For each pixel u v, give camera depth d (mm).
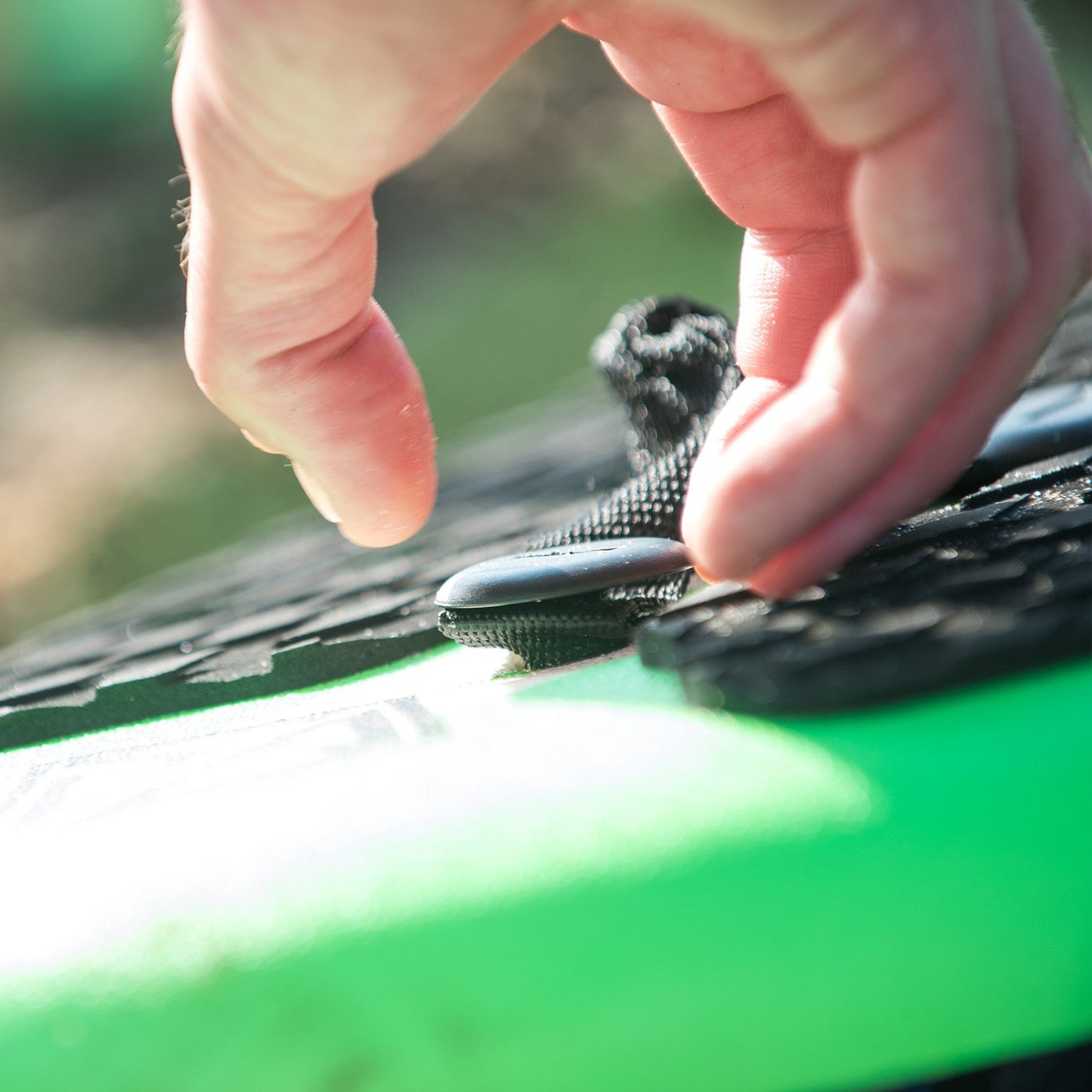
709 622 274
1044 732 254
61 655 445
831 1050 252
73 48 3982
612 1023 251
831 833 252
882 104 264
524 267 3205
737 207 330
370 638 337
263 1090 251
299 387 313
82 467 2631
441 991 251
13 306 3502
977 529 295
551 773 260
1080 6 3211
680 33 321
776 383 324
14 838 277
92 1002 252
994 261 268
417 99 276
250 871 256
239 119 280
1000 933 251
